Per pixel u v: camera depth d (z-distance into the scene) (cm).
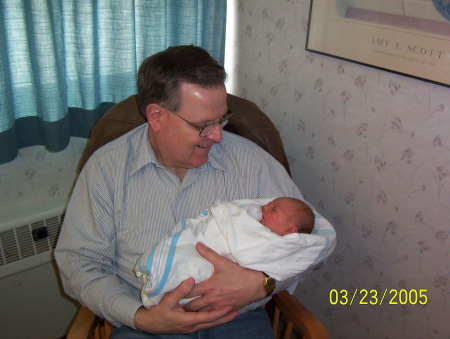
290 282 115
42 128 146
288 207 108
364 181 141
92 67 144
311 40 142
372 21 121
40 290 160
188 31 163
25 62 138
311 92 150
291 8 148
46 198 157
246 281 102
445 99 112
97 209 116
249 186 124
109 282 110
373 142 134
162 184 117
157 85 101
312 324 108
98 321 112
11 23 130
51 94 136
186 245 102
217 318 97
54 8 131
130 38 148
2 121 132
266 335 117
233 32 178
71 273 113
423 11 108
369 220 144
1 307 154
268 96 170
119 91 158
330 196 156
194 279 99
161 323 98
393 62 119
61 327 174
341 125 143
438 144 117
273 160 130
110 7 142
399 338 147
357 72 132
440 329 133
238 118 138
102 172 117
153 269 99
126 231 117
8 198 149
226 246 104
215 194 120
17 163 149
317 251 103
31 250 149
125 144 121
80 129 158
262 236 101
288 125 165
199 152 108
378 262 145
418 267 133
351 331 165
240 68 180
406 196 129
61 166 159
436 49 108
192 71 98
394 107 125
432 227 125
